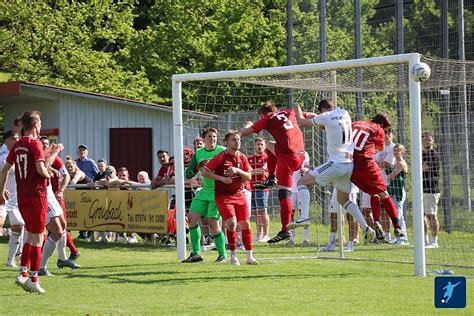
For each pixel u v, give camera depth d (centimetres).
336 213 2597
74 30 5625
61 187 2145
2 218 2217
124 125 4362
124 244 2962
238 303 1593
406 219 2936
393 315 1438
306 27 3922
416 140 2006
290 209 2347
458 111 2969
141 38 5922
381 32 3597
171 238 2941
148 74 5966
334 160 2122
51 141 4238
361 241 2867
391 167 2731
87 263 2298
